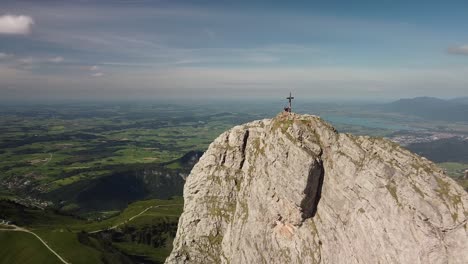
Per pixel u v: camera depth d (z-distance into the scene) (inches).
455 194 2586.1
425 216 2532.0
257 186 3590.1
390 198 2691.9
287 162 3280.0
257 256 3346.5
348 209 2935.5
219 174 4320.9
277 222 3336.6
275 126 3659.0
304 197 3117.6
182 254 4128.9
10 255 7504.9
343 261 2829.7
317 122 3464.6
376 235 2682.1
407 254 2512.3
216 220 4153.5
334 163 3157.0
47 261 7214.6
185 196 4608.8
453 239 2420.0
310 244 3083.2
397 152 2925.7
